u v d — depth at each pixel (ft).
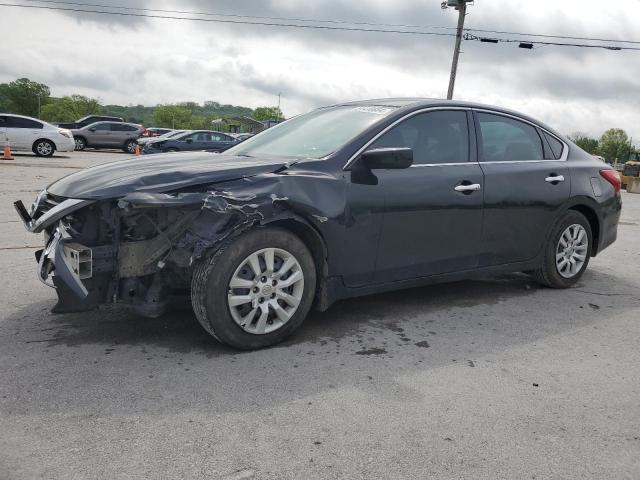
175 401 9.35
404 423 8.91
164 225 10.99
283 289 11.75
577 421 9.21
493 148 15.14
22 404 9.09
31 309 13.75
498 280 18.25
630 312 15.23
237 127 173.06
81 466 7.50
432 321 13.93
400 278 13.41
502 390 10.23
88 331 12.42
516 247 15.58
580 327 13.89
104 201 10.44
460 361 11.50
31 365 10.58
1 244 20.88
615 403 9.90
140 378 10.16
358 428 8.71
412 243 13.37
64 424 8.52
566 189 16.34
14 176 44.78
